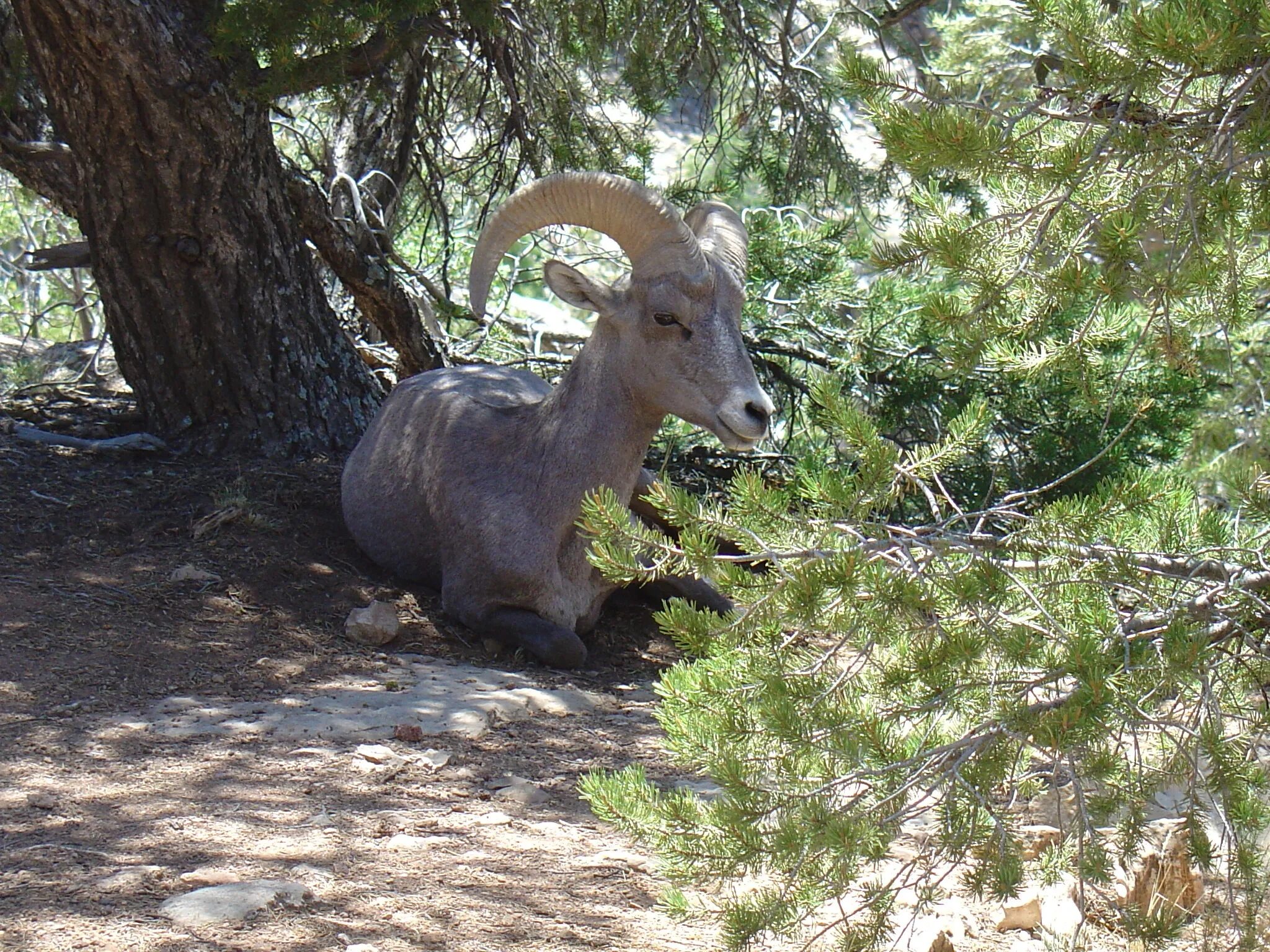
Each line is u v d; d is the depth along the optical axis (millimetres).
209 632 8141
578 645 8484
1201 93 4695
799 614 3988
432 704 7234
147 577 8750
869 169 16531
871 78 4496
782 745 4188
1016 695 4055
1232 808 4133
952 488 12109
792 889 4145
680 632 4230
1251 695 4922
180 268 11094
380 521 9641
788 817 3928
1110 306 5250
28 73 13156
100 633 7801
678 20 14539
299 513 10266
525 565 8609
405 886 4762
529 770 6434
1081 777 4188
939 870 5227
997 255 4809
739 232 8664
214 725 6613
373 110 15586
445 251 15602
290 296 11656
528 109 14281
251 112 10930
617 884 4992
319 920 4371
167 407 11547
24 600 8070
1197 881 4973
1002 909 4941
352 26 10336
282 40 10227
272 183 11398
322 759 6258
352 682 7609
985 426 4637
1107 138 4328
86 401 13398
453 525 8969
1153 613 4316
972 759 3996
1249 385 13547
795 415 13984
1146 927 4328
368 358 15180
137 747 6219
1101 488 4398
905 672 4020
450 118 16578
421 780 6098
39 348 17688
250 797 5629
